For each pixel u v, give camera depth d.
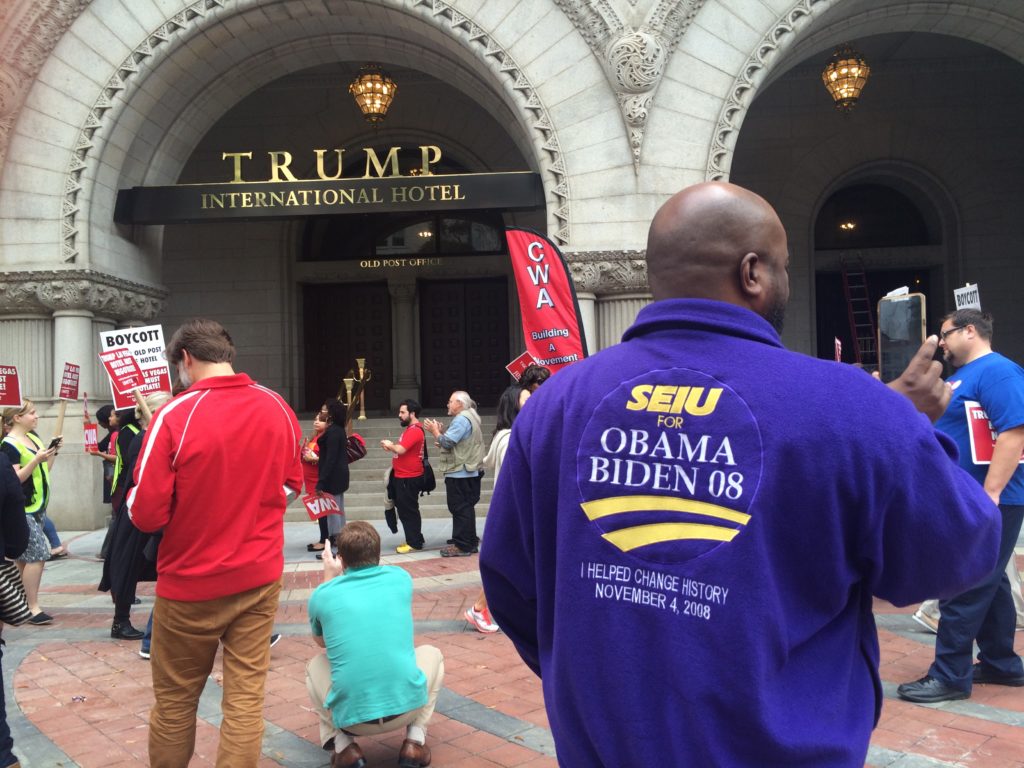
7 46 11.35
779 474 1.22
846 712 1.28
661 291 1.48
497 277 18.73
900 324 2.36
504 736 4.04
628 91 10.86
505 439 6.20
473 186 11.66
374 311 19.16
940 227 17.62
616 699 1.24
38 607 6.63
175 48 11.66
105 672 5.27
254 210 11.86
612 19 10.89
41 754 3.95
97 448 10.08
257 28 11.95
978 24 11.88
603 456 1.35
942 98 17.06
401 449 9.08
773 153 17.25
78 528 11.55
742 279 1.42
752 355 1.32
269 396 3.42
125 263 12.42
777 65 11.75
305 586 7.72
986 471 4.47
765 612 1.20
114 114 11.55
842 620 1.33
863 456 1.23
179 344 3.36
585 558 1.32
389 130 17.75
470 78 12.60
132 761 3.86
